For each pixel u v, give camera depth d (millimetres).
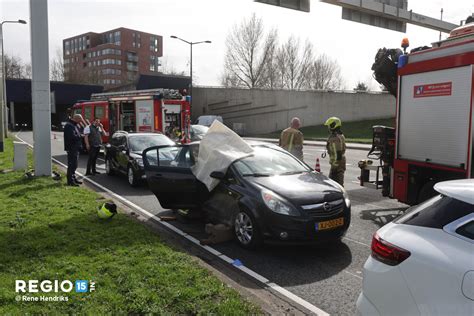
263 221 5355
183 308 3596
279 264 5125
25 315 3443
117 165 11617
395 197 7555
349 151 22562
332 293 4289
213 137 6562
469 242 2434
